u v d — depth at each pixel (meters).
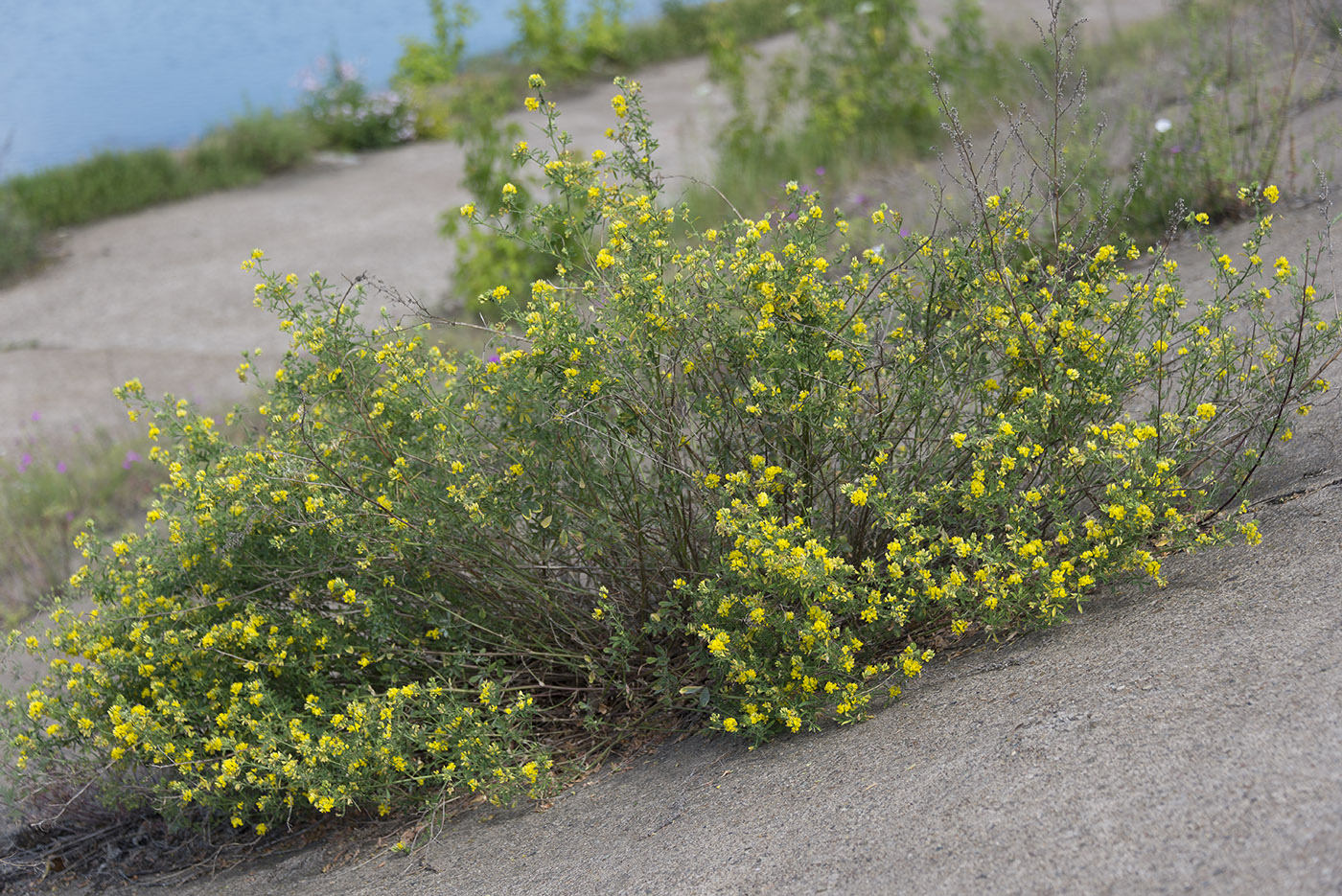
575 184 3.16
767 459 3.18
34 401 7.86
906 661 2.77
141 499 6.30
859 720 2.76
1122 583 2.90
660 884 2.30
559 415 2.90
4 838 3.64
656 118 12.73
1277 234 4.90
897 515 2.93
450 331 7.32
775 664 2.93
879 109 9.05
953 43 9.46
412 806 3.27
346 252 10.26
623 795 2.91
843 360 3.04
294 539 3.29
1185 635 2.44
